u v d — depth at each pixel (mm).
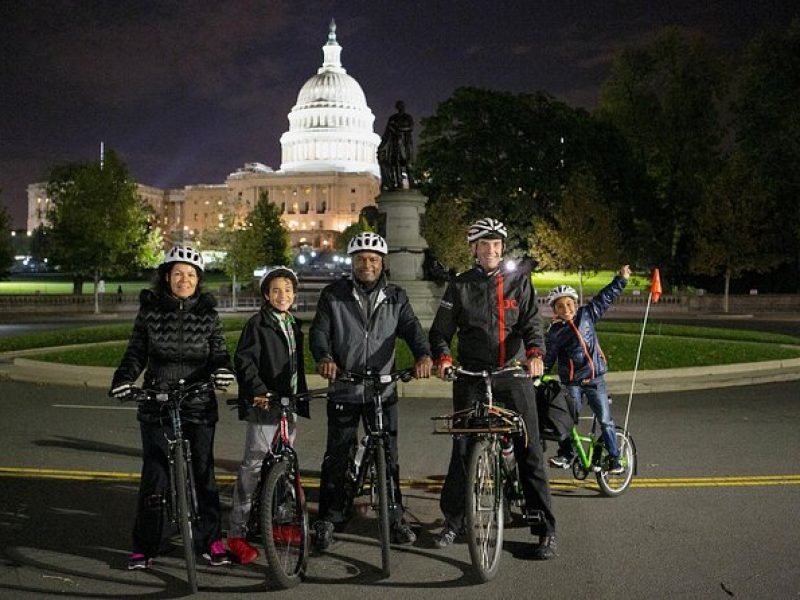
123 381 5473
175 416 5426
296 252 123750
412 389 14148
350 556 5906
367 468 6090
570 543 6176
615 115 59844
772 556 5844
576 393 7570
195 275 5812
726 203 44031
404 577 5465
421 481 8242
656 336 24062
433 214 53219
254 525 5793
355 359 6145
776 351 20094
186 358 5715
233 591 5223
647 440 10281
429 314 25844
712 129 56438
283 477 5457
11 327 35750
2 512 7012
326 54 171375
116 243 46125
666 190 60688
